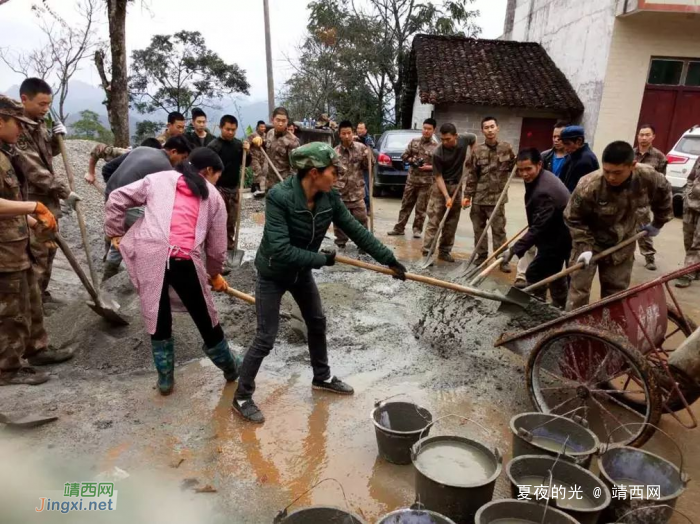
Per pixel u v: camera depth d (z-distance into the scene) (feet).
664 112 44.70
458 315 16.34
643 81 43.91
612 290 12.95
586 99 47.96
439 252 22.70
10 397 10.96
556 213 14.48
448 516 7.67
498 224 20.71
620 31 43.14
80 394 11.34
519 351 11.25
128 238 10.82
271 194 9.88
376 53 72.13
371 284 19.08
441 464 8.54
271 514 8.24
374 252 11.03
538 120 51.44
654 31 42.75
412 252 23.77
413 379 12.60
